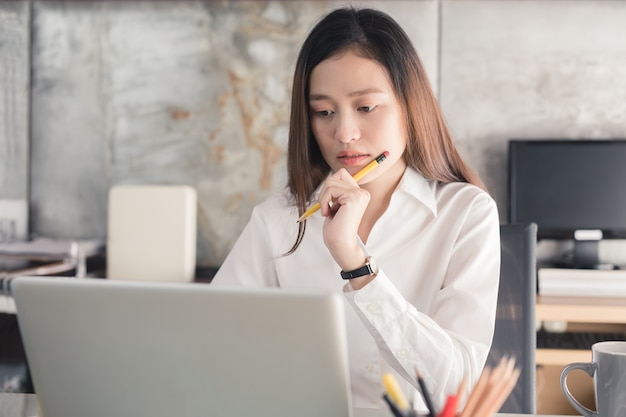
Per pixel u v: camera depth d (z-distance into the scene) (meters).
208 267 3.69
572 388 3.12
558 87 3.53
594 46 3.52
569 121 3.54
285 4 3.62
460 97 3.57
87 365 0.92
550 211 3.40
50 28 3.76
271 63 3.64
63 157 3.78
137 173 3.74
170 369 0.88
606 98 3.52
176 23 3.70
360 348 1.44
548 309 3.01
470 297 1.39
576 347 3.03
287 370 0.85
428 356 1.17
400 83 1.40
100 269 3.67
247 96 3.67
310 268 1.52
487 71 3.55
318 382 0.85
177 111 3.71
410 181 1.50
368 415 1.14
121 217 3.41
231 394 0.88
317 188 1.53
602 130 3.53
